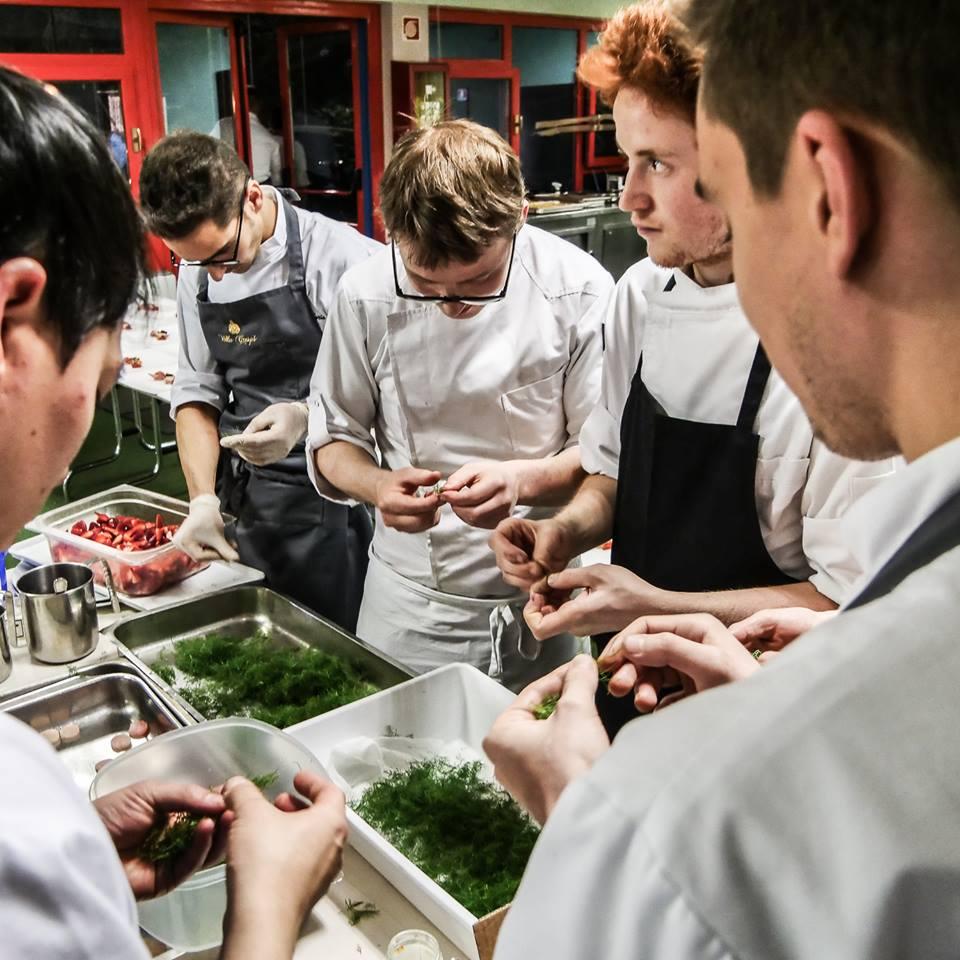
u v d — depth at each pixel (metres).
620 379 1.81
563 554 1.77
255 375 2.67
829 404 0.51
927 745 0.41
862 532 0.50
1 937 0.53
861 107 0.43
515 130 6.73
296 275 2.57
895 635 0.43
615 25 1.39
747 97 0.48
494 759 0.78
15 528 0.64
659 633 1.07
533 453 2.11
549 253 2.02
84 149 0.60
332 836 0.93
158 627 2.12
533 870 0.47
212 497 2.48
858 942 0.39
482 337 1.98
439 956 1.17
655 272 1.74
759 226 0.50
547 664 2.16
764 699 0.44
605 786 0.45
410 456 2.13
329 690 1.91
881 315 0.46
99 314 0.62
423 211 1.69
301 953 1.21
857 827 0.40
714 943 0.40
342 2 5.82
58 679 1.87
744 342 1.51
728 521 1.57
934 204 0.43
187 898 1.15
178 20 5.42
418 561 2.15
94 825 0.60
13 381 0.58
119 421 5.55
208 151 2.36
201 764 1.31
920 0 0.40
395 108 6.23
